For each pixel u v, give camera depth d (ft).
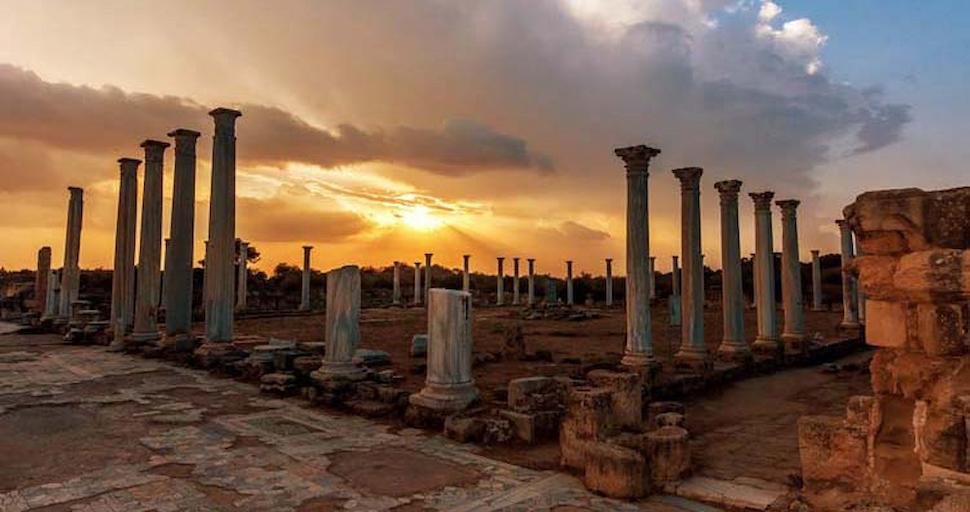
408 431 37.96
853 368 71.31
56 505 24.73
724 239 73.20
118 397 47.73
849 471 19.98
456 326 40.09
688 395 55.06
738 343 70.13
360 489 27.07
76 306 102.17
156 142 78.43
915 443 17.75
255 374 55.36
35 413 41.83
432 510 24.68
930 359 17.76
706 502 26.03
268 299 201.26
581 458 29.71
